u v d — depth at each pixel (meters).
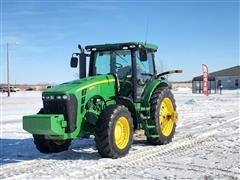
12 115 21.22
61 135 8.58
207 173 7.41
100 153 8.71
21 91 75.75
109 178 7.10
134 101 9.88
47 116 8.34
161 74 11.09
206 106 25.55
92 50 10.42
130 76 10.02
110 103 9.59
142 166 8.02
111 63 10.30
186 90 69.44
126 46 10.00
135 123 9.82
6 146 10.85
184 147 10.15
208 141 11.03
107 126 8.56
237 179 6.99
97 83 9.27
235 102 29.56
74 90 8.75
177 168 7.83
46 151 9.48
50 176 7.29
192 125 14.95
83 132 8.97
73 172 7.56
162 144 10.49
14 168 8.06
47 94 8.82
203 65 40.94
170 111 10.88
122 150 8.88
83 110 8.91
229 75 72.06
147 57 10.63
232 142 10.79
